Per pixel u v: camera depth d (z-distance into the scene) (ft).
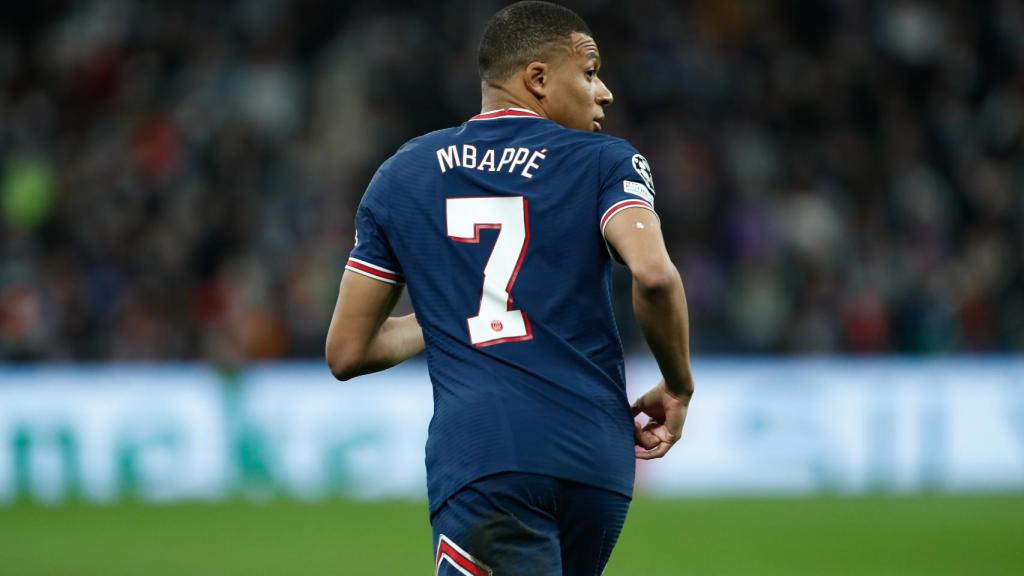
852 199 173.27
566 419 33.81
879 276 161.48
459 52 181.57
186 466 126.21
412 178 36.14
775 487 135.23
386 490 128.26
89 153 168.45
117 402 125.80
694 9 193.16
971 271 164.86
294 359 144.66
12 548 94.79
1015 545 98.53
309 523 108.17
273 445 127.85
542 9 37.14
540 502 33.47
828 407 137.90
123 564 88.12
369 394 129.80
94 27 185.88
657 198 165.37
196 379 127.75
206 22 186.39
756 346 154.92
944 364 141.28
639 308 33.50
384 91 174.09
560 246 34.58
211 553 92.73
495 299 34.58
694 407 134.82
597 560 35.01
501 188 35.19
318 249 151.74
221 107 175.63
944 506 121.60
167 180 164.04
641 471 132.16
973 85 192.54
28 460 123.34
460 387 34.37
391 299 36.81
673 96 181.47
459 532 33.50
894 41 193.26
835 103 185.06
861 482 137.28
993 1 197.36
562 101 36.91
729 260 162.20
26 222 157.48
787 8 195.31
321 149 169.78
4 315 142.10
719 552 94.58
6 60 181.78
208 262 153.58
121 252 153.99
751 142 177.88
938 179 176.65
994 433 140.77
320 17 186.91
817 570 87.51
